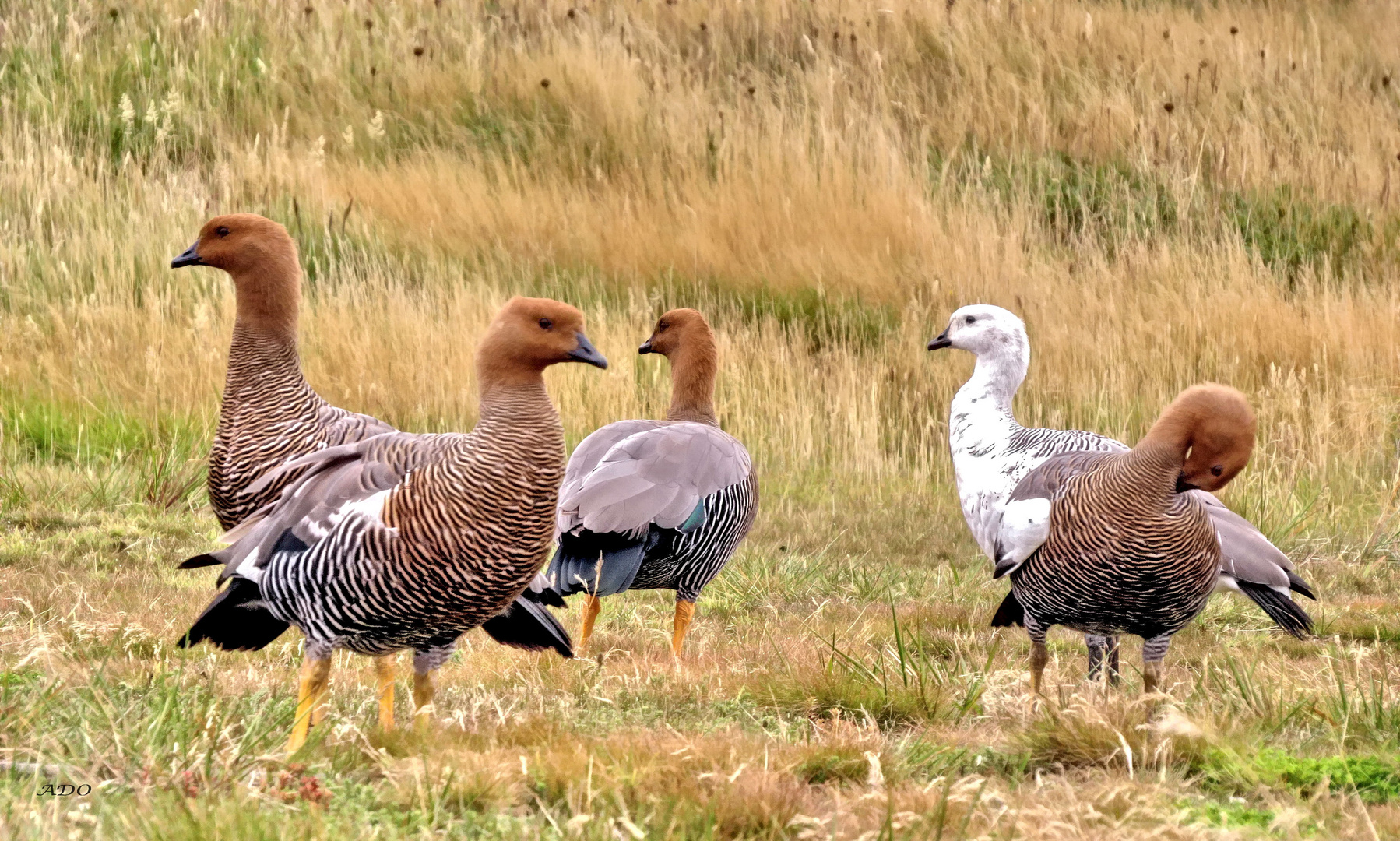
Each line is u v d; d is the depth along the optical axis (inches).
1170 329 748.6
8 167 802.8
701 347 467.5
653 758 251.9
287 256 341.4
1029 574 333.7
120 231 758.5
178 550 489.4
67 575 435.2
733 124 956.6
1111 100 1008.2
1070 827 225.8
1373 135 1011.3
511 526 263.7
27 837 194.2
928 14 1095.0
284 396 340.5
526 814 234.7
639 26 1069.8
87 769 232.2
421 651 288.2
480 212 847.1
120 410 615.5
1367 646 426.3
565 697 323.3
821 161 919.7
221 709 263.3
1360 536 580.1
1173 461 305.0
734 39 1071.6
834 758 266.7
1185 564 311.4
